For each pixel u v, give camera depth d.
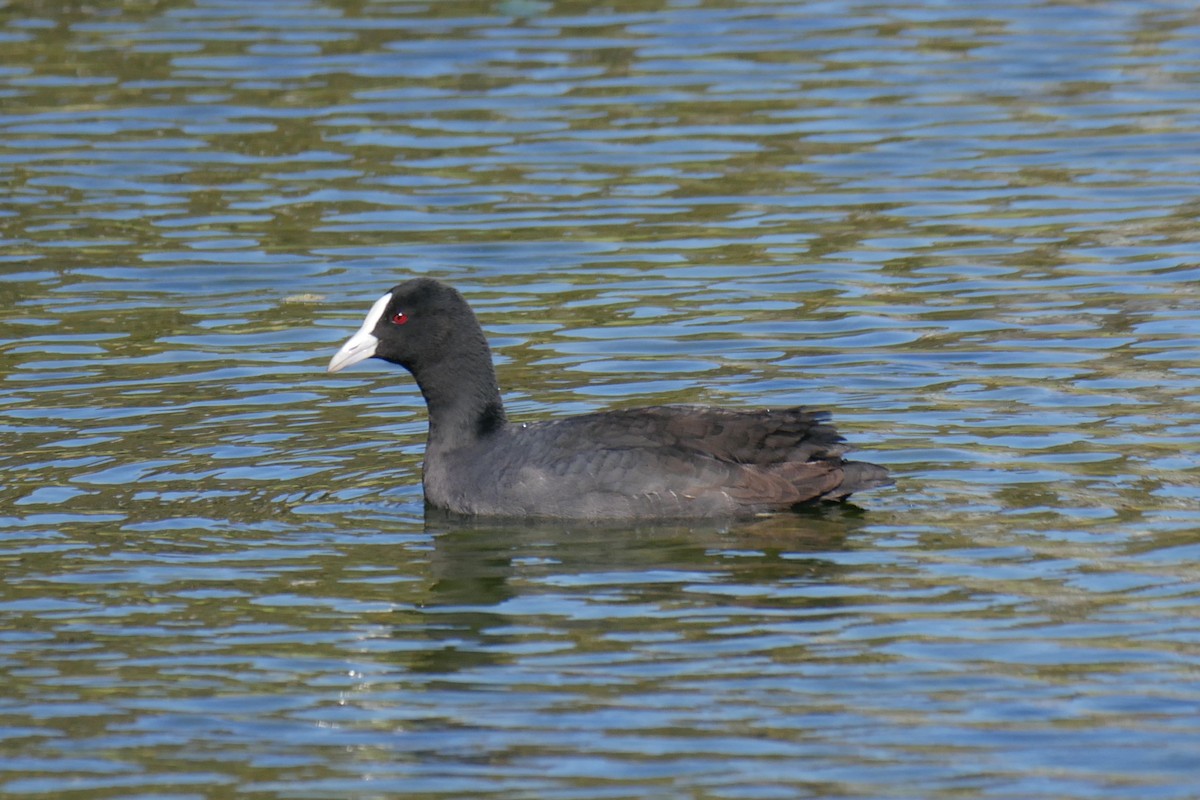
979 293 20.70
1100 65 29.55
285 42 30.75
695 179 24.95
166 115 27.44
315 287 21.52
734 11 32.62
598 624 12.50
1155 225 22.83
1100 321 19.53
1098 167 25.16
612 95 28.27
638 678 11.58
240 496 15.43
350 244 22.91
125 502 15.26
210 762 10.70
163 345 19.69
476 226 23.44
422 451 16.61
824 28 31.67
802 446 14.90
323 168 25.45
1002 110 27.56
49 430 17.09
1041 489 14.76
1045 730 10.70
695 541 14.15
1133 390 17.27
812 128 26.83
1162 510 14.15
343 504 15.29
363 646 12.27
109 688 11.70
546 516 14.88
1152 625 12.03
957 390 17.52
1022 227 22.98
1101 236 22.53
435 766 10.53
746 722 10.91
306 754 10.75
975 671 11.48
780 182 24.86
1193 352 18.34
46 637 12.49
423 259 22.33
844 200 24.14
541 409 17.41
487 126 27.00
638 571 13.53
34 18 32.25
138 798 10.27
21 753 10.81
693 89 28.50
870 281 21.22
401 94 28.30
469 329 15.52
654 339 19.50
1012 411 16.83
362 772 10.48
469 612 12.81
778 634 12.18
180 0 33.34
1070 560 13.22
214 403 17.92
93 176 25.19
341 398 18.14
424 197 24.41
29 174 25.22
